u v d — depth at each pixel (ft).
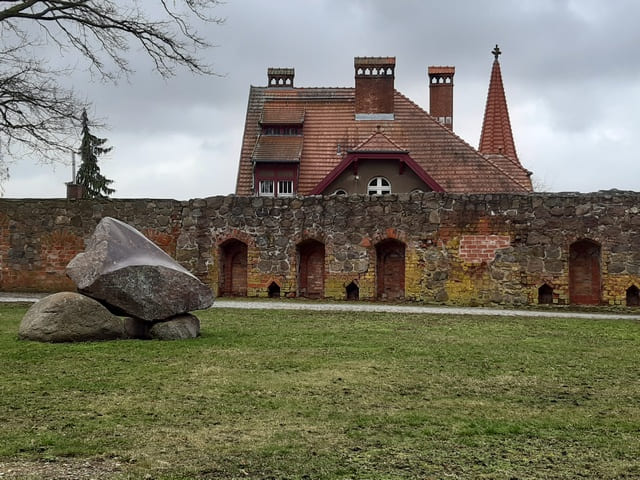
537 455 27.99
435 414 33.37
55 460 26.27
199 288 52.03
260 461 26.68
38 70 102.83
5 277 98.27
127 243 51.42
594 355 49.21
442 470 26.08
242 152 149.69
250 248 92.73
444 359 46.68
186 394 36.06
